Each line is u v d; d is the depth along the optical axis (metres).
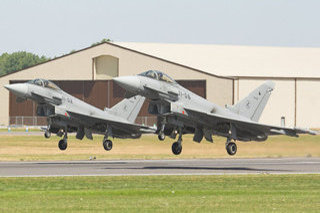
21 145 172.38
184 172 92.94
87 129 126.94
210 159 125.81
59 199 62.06
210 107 108.50
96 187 73.62
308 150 141.50
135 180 81.06
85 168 98.69
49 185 75.25
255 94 115.44
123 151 156.62
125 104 132.12
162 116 104.81
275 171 96.25
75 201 60.38
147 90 103.12
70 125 124.56
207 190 71.00
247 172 93.94
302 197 63.94
